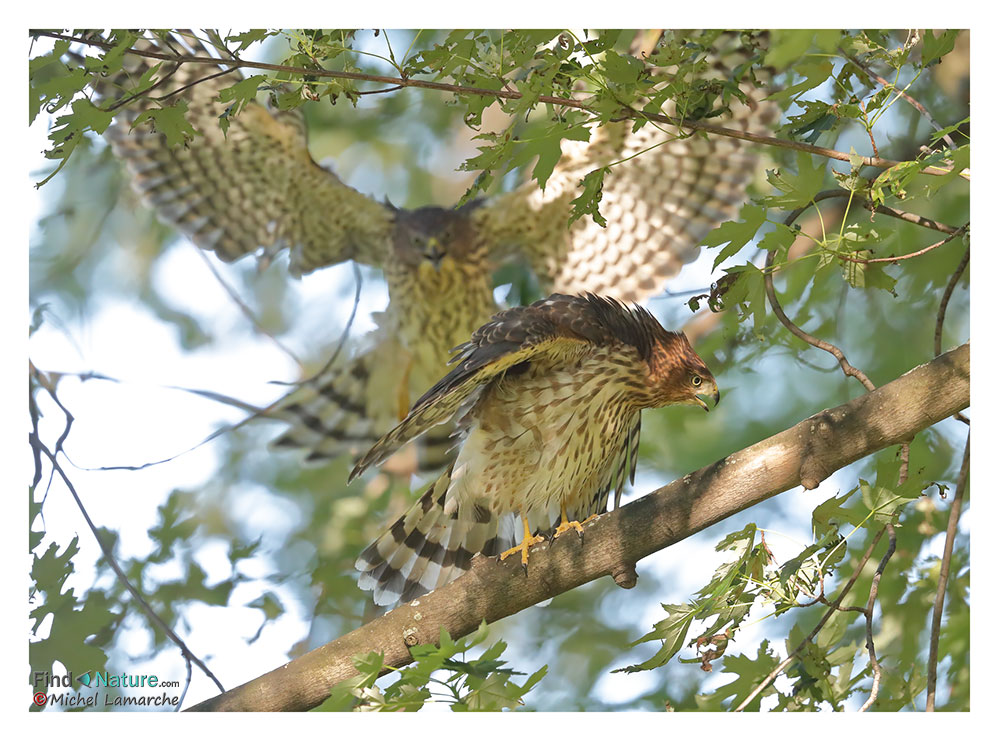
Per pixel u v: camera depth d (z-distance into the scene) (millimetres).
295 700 7973
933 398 7203
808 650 7379
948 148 7602
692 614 7223
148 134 13562
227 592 11727
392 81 6996
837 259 7426
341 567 13094
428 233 14328
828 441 7316
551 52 6875
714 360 12711
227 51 7109
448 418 9094
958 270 7648
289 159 13938
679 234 14203
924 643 9977
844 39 7172
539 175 6961
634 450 10789
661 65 7102
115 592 10641
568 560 7934
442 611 8125
